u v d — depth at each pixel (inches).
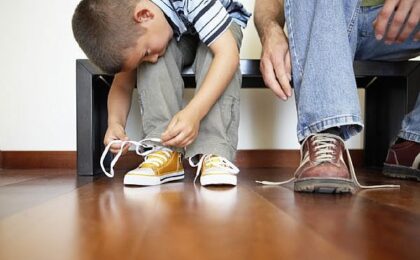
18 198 26.8
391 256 12.7
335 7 29.1
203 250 13.4
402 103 49.8
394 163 41.0
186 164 51.2
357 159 60.9
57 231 16.4
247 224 17.6
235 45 36.4
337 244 14.1
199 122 34.1
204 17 35.1
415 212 20.7
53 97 59.6
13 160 59.1
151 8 33.8
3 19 58.9
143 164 35.1
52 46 59.2
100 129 49.5
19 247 14.0
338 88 27.8
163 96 36.4
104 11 32.1
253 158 60.6
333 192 27.9
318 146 28.6
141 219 18.9
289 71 33.6
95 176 44.8
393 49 41.9
